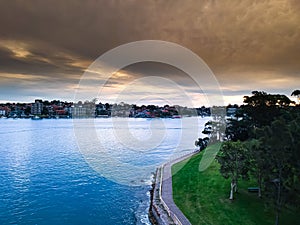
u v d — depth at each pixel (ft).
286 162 92.94
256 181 146.51
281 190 94.02
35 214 139.03
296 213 107.04
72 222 129.29
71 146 375.66
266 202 101.86
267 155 96.99
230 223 106.22
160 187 161.07
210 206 123.95
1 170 234.38
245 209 116.78
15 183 194.49
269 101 235.61
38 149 352.69
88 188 179.83
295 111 189.37
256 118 234.99
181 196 142.82
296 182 97.09
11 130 611.88
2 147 371.56
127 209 142.31
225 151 132.26
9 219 132.87
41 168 240.73
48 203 154.10
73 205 150.71
